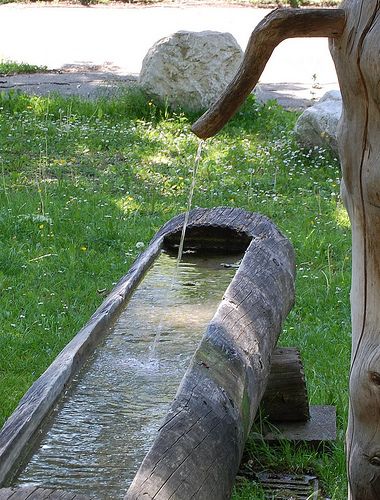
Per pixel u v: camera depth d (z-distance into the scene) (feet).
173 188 32.17
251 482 15.35
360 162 9.67
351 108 9.68
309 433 16.57
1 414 17.44
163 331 16.43
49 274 24.17
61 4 88.38
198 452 10.62
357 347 10.25
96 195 30.66
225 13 82.48
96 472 11.90
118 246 26.50
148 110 41.60
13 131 37.63
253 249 17.43
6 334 20.59
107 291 23.15
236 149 36.63
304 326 21.36
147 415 13.52
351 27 9.38
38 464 11.91
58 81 51.11
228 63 42.01
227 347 13.25
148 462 10.08
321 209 30.27
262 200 31.04
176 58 41.73
